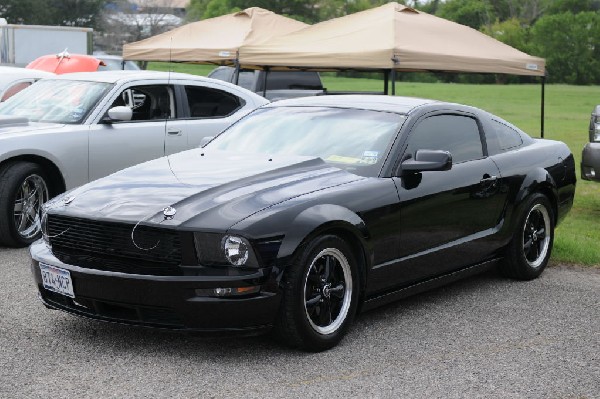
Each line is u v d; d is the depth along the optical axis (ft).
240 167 17.22
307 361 15.07
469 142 20.11
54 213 15.90
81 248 15.49
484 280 21.84
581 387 14.02
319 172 17.04
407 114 18.75
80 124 26.66
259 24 47.03
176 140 28.66
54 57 47.85
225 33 46.78
